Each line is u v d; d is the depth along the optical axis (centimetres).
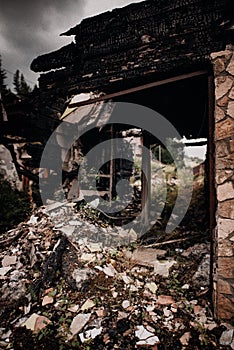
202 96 487
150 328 289
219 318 297
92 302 322
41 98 431
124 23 361
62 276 371
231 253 296
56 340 274
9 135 709
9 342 274
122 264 425
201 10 320
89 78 387
